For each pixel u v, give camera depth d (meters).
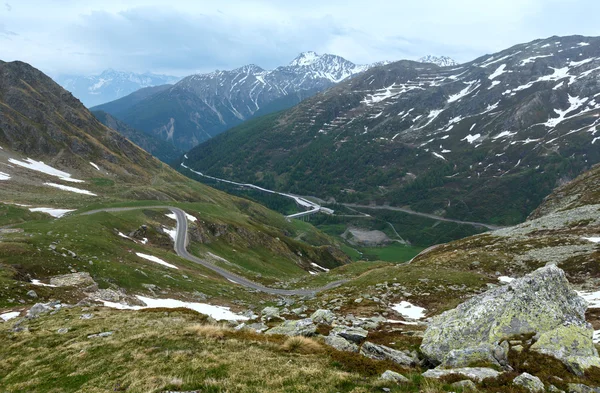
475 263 75.44
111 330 29.62
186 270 91.12
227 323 36.53
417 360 23.08
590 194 120.00
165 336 26.11
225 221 164.12
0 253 57.81
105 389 18.39
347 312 50.22
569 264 66.31
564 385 16.56
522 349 19.62
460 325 23.08
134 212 130.50
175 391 17.36
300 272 151.75
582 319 22.48
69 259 63.88
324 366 20.27
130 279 65.06
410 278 68.25
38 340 28.50
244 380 18.19
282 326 33.03
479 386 16.23
